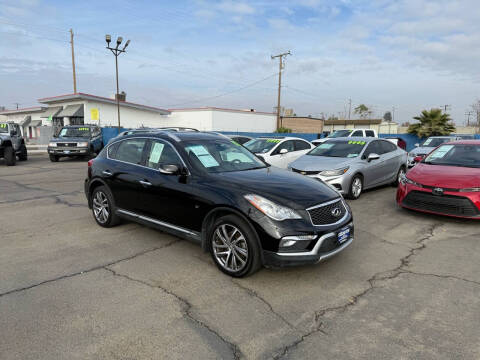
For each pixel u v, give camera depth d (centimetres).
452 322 277
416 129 2636
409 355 237
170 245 452
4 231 512
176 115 3716
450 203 529
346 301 312
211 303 307
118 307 299
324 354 238
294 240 322
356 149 793
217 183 373
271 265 327
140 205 454
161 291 328
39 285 338
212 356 236
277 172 433
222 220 353
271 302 309
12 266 384
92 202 546
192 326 272
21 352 238
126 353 239
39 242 464
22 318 280
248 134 2961
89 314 287
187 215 389
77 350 241
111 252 428
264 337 258
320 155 808
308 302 310
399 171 908
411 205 581
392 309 298
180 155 420
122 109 3173
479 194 510
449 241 470
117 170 488
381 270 378
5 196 776
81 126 1722
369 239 480
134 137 497
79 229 522
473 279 355
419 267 386
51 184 950
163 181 418
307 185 385
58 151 1559
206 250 382
